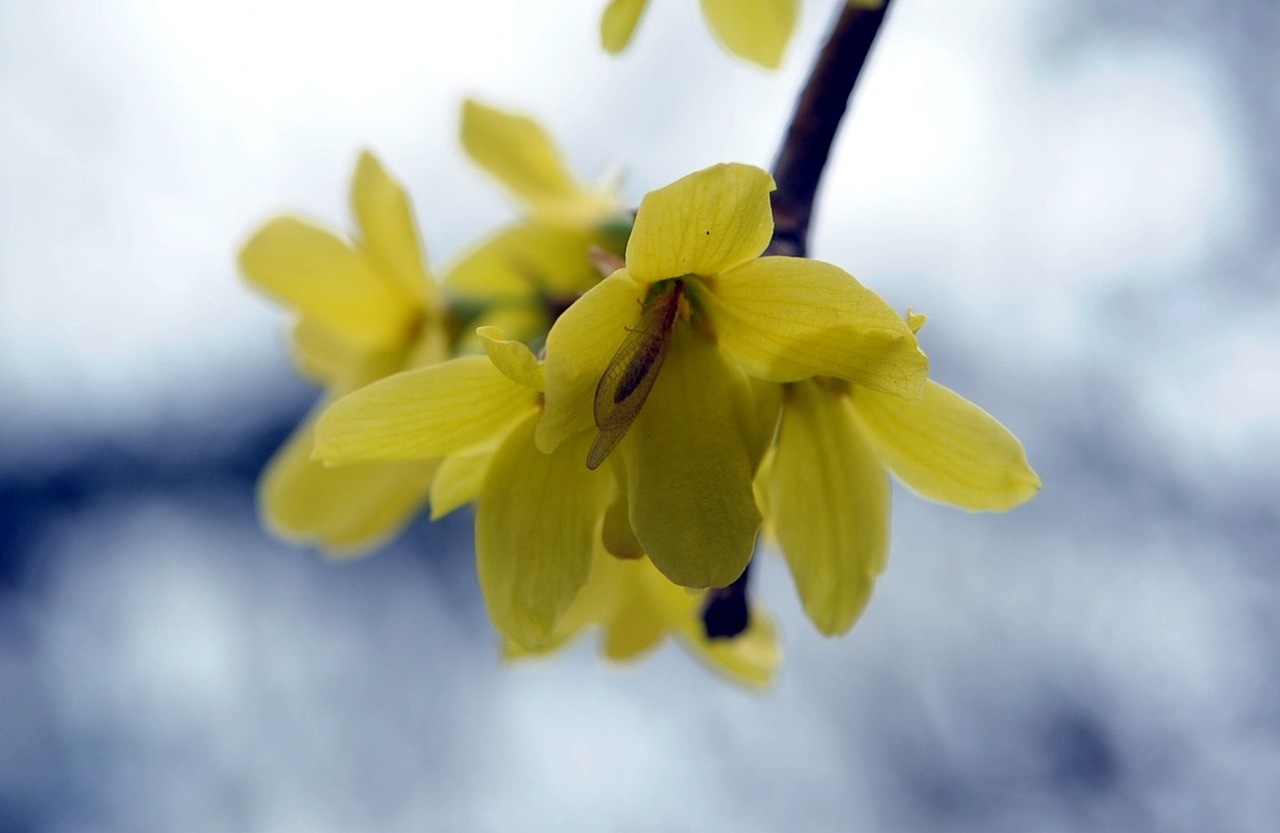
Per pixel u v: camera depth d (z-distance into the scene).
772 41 0.22
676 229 0.19
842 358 0.19
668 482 0.20
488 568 0.20
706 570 0.19
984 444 0.20
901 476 0.20
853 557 0.20
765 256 0.19
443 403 0.19
